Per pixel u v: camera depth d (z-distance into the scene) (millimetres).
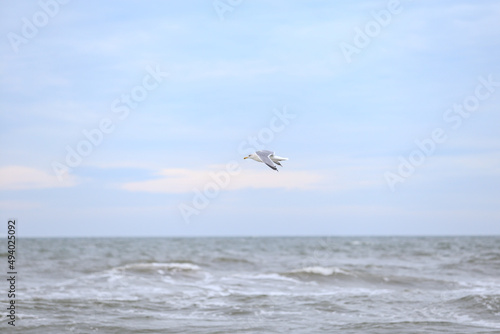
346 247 84000
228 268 38250
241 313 19406
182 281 29156
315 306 20828
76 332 16312
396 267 37625
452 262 42625
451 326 16969
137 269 32812
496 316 18844
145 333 16312
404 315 19250
